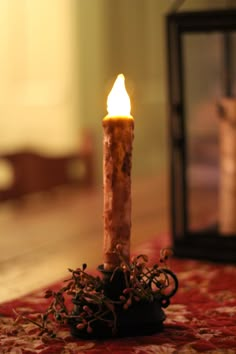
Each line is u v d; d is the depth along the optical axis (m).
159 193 3.59
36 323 1.16
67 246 2.23
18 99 4.56
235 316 1.28
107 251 1.10
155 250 1.96
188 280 1.59
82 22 4.93
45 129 4.75
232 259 1.77
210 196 2.93
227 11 1.70
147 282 1.14
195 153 2.97
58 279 1.73
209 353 1.07
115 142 1.07
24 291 1.60
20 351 1.09
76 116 4.95
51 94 4.77
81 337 1.13
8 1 4.44
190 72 3.65
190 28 1.74
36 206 3.41
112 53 5.11
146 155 5.35
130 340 1.11
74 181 4.29
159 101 5.40
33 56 4.65
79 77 4.94
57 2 4.77
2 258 2.05
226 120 1.79
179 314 1.30
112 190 1.08
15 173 3.81
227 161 1.80
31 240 2.38
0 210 3.32
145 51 5.32
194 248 1.81
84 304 1.12
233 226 1.80
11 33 4.48
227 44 2.04
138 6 5.25
